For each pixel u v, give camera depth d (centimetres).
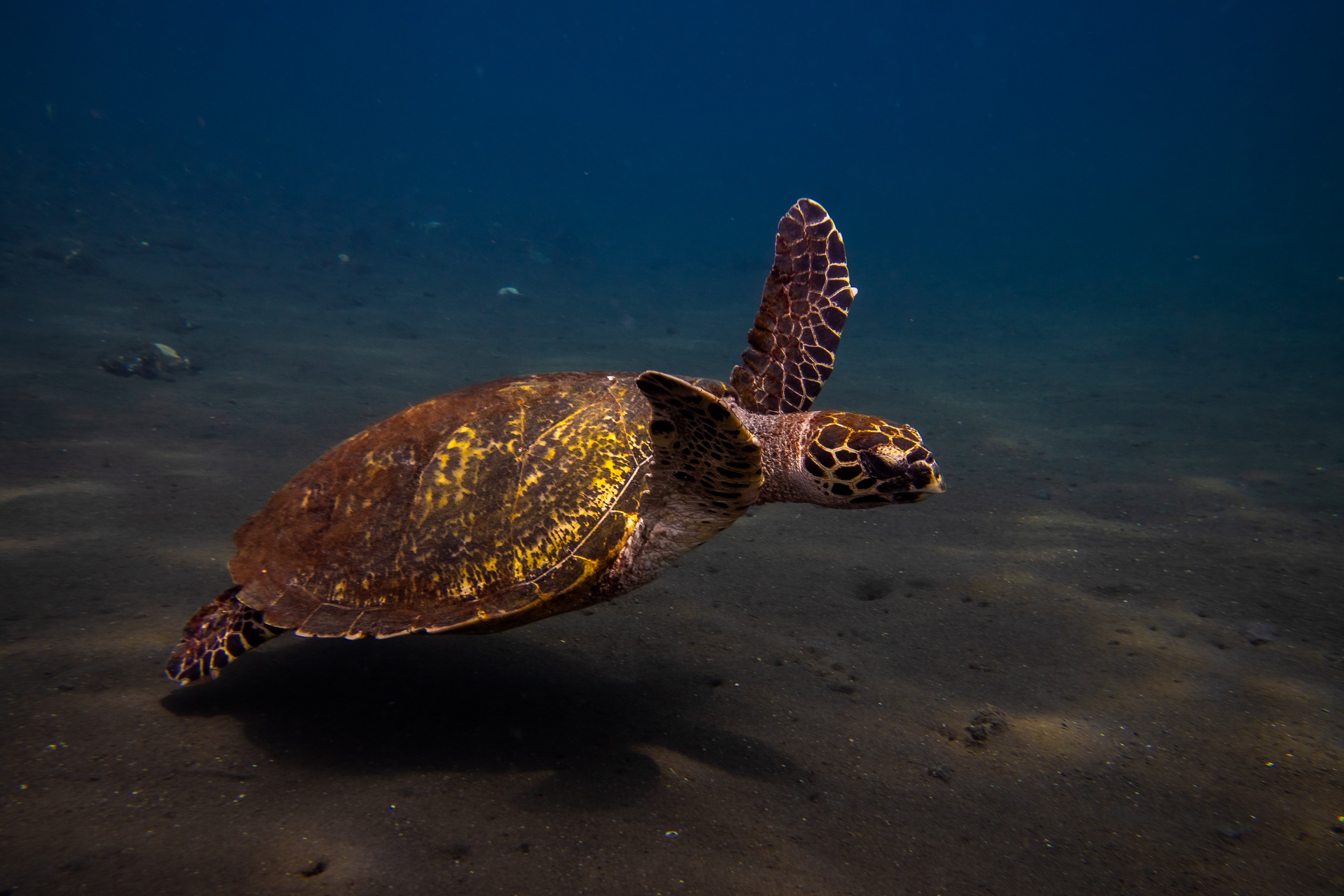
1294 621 104
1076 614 105
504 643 96
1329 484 158
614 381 87
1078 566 119
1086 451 192
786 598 110
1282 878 68
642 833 69
